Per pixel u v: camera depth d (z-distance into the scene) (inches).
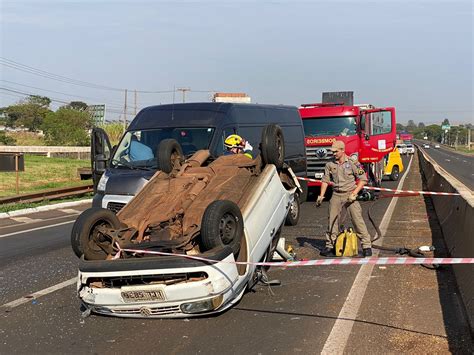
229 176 283.1
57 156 1881.2
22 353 205.6
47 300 276.5
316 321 229.9
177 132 422.0
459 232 335.9
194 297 215.8
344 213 407.5
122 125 2444.6
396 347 198.8
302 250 374.6
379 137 743.7
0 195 837.2
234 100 829.8
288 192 312.5
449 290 273.0
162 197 273.1
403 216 534.0
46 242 455.8
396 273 308.5
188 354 198.7
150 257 223.6
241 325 227.5
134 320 238.7
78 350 206.8
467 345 200.1
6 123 3865.7
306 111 725.9
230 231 236.4
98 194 392.2
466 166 1900.8
